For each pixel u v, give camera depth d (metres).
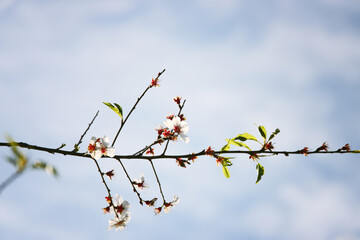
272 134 4.14
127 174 4.10
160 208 4.27
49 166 1.78
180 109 4.25
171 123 4.08
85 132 3.86
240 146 4.40
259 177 4.26
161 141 4.12
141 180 4.40
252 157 4.18
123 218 4.14
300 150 4.16
